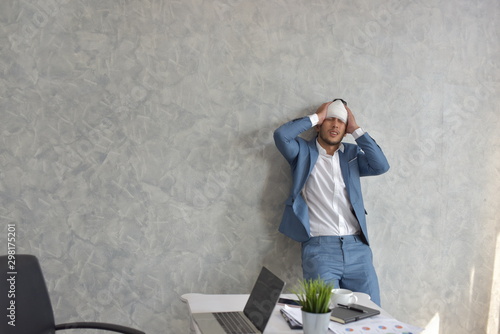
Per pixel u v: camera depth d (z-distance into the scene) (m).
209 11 3.49
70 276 3.29
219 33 3.51
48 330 2.26
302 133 3.69
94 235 3.33
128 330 2.26
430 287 3.94
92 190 3.32
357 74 3.77
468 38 4.01
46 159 3.25
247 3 3.55
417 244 3.91
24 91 3.21
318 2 3.69
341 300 2.34
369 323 2.13
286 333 2.03
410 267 3.89
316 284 2.00
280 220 3.64
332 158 3.53
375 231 3.81
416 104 3.89
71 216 3.29
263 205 3.61
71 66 3.28
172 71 3.43
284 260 3.65
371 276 3.43
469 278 4.04
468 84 4.02
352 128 3.50
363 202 3.71
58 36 3.26
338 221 3.46
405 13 3.87
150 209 3.41
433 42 3.93
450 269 3.99
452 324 4.01
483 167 4.07
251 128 3.58
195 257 3.49
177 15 3.44
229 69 3.53
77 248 3.30
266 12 3.59
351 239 3.46
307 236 3.40
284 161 3.65
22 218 3.22
